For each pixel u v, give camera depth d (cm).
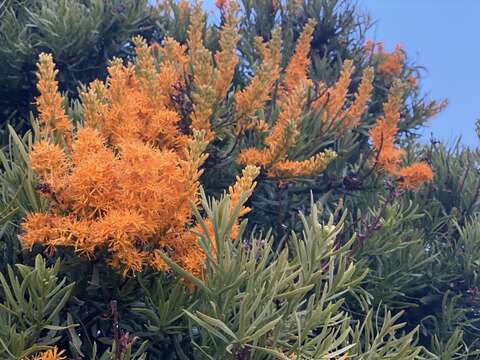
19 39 648
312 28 578
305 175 470
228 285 315
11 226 364
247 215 549
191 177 316
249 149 466
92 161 295
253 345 308
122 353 299
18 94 679
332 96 545
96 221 310
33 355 313
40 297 305
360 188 562
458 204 727
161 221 316
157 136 395
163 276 345
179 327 343
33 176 333
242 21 770
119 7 707
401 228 602
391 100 567
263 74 446
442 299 655
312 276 331
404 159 725
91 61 708
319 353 317
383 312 600
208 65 436
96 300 357
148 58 406
